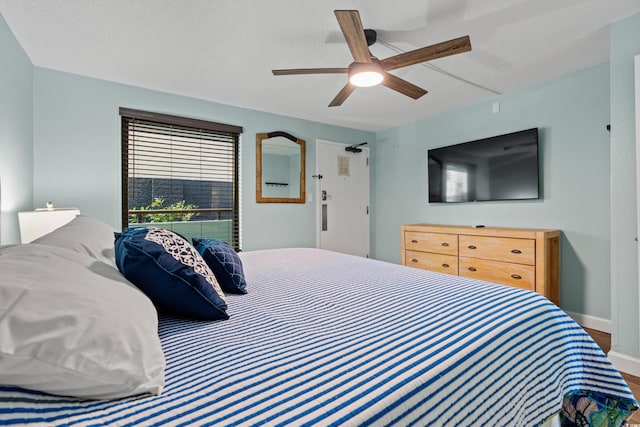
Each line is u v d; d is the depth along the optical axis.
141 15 1.96
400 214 4.58
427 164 4.18
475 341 0.92
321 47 2.35
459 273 3.33
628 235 2.04
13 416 0.50
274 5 1.87
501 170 3.35
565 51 2.46
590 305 2.81
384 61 2.01
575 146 2.88
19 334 0.53
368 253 4.87
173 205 3.36
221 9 1.90
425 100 3.54
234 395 0.64
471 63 2.65
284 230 4.05
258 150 3.83
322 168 4.39
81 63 2.60
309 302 1.30
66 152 2.75
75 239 1.20
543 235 2.70
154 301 1.06
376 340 0.91
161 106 3.21
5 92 1.99
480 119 3.58
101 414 0.56
